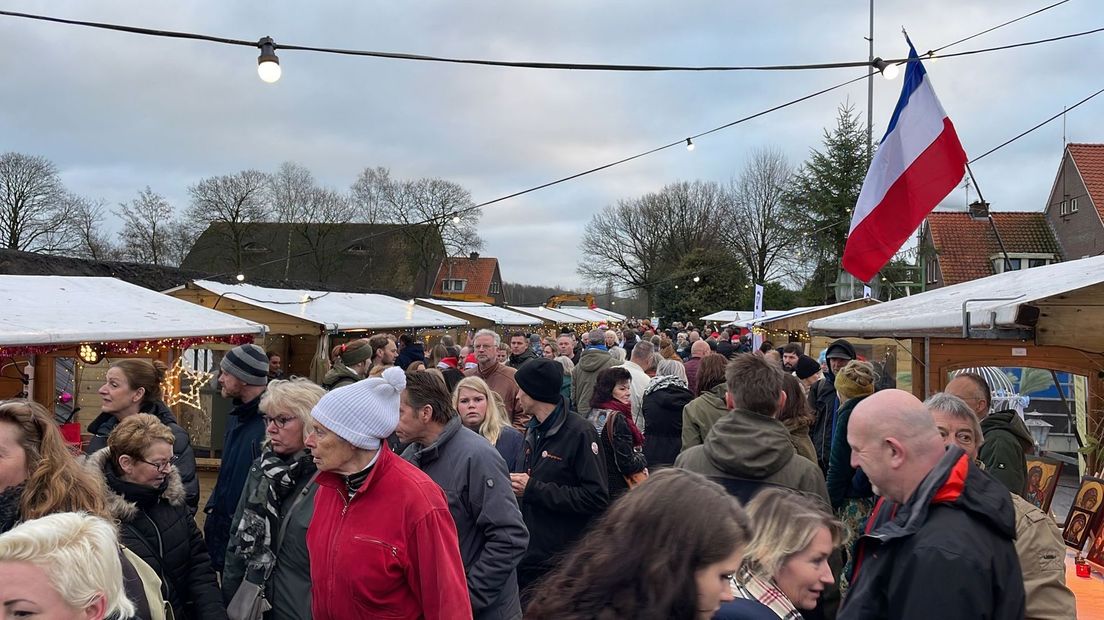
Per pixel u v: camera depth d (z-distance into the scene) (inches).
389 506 99.4
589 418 189.9
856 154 1280.8
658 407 235.8
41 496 97.5
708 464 136.2
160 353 295.6
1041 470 203.2
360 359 270.8
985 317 172.4
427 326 582.9
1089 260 224.4
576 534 149.5
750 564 84.9
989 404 152.8
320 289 577.0
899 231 239.0
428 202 1920.5
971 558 78.0
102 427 170.4
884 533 85.0
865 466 90.0
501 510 124.1
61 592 68.0
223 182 1738.4
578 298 1669.5
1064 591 99.7
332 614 99.7
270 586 123.6
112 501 112.1
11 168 1376.7
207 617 120.1
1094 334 170.7
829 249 1293.1
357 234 1910.7
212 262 1695.4
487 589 121.1
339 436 98.0
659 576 56.6
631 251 2348.7
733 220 2174.0
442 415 130.2
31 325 193.6
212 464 337.1
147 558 114.9
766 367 137.3
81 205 1446.9
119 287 274.8
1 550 68.4
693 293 1941.4
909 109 240.4
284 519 124.3
